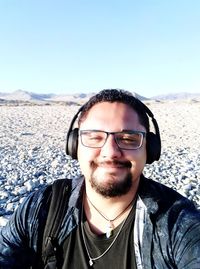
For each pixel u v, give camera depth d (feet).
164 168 6.80
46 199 1.49
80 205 1.43
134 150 1.38
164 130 14.23
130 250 1.34
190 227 1.28
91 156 1.39
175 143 10.79
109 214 1.39
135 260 1.32
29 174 6.05
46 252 1.42
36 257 1.46
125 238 1.35
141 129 1.41
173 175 6.15
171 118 17.98
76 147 1.57
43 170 6.52
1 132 13.24
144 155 1.42
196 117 18.15
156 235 1.31
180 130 14.23
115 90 1.47
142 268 1.30
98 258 1.36
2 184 5.39
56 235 1.42
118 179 1.37
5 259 1.51
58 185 1.51
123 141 1.39
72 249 1.40
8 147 9.55
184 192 4.88
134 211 1.38
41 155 8.29
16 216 1.50
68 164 7.06
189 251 1.25
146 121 1.47
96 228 1.40
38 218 1.46
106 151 1.37
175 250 1.28
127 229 1.36
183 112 19.95
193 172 6.40
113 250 1.35
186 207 1.36
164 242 1.29
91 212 1.42
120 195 1.37
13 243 1.50
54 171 6.40
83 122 1.45
